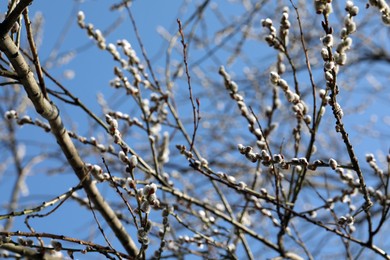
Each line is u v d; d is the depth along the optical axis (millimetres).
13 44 2924
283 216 4078
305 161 3039
